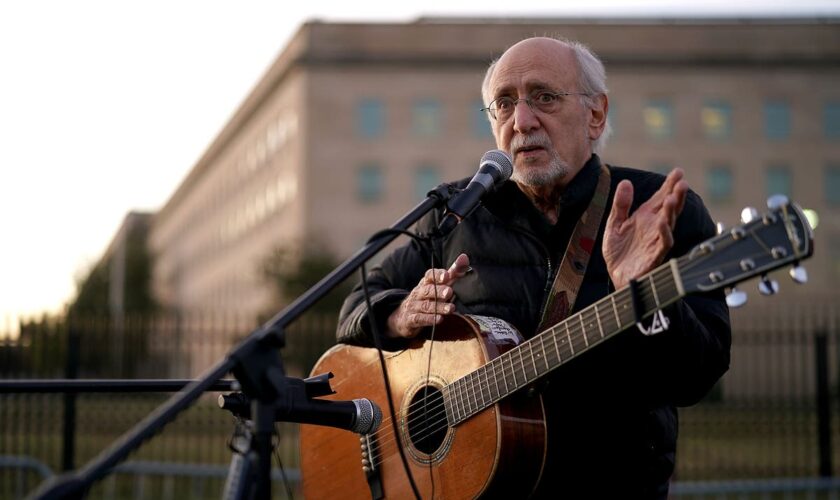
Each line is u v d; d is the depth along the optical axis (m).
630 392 2.84
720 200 38.88
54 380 2.70
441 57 39.72
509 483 2.80
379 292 3.34
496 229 3.15
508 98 3.14
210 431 11.97
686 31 39.06
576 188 3.03
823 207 38.69
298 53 41.09
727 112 39.00
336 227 39.53
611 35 39.16
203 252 64.31
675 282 2.27
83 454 11.66
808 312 34.12
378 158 39.72
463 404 2.88
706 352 2.62
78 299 51.31
